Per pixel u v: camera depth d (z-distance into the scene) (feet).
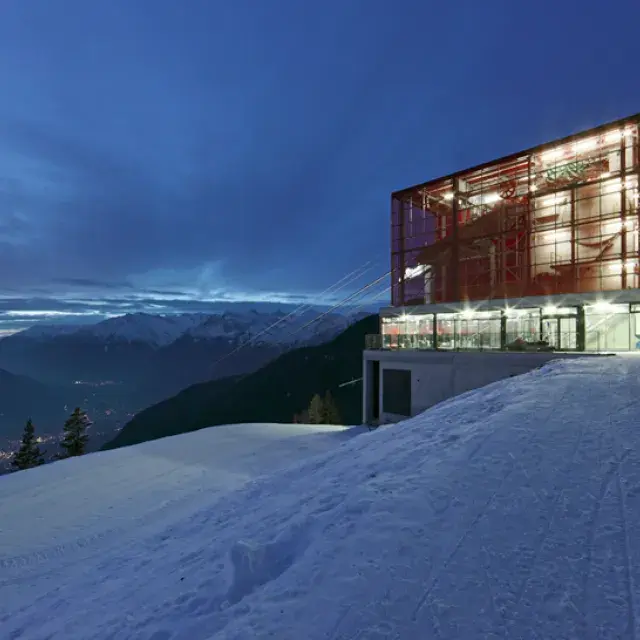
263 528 23.40
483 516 18.69
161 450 76.28
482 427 29.86
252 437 84.07
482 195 104.32
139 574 24.50
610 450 23.75
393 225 112.47
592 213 85.25
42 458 194.29
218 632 14.51
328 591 15.19
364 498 21.81
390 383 93.15
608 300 73.97
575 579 14.60
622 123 78.64
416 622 13.34
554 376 42.63
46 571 33.53
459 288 100.68
